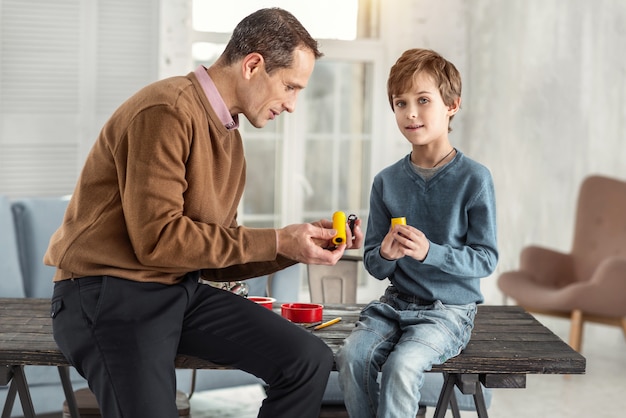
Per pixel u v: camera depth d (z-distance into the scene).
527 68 5.98
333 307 2.88
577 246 5.37
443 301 2.48
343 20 5.88
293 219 5.97
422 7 5.92
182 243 2.16
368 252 2.60
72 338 2.19
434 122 2.54
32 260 3.95
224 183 2.38
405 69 2.55
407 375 2.21
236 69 2.34
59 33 4.99
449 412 4.07
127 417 2.11
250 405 4.19
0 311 2.70
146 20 5.16
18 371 2.34
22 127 4.96
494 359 2.27
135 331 2.16
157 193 2.16
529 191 6.03
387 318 2.46
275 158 5.91
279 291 3.93
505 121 6.04
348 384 2.28
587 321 4.85
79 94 5.07
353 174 6.10
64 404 2.78
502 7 5.98
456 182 2.53
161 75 5.23
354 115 6.05
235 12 5.60
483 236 2.49
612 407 4.23
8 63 4.91
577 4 5.76
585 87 5.78
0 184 4.95
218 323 2.30
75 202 2.29
